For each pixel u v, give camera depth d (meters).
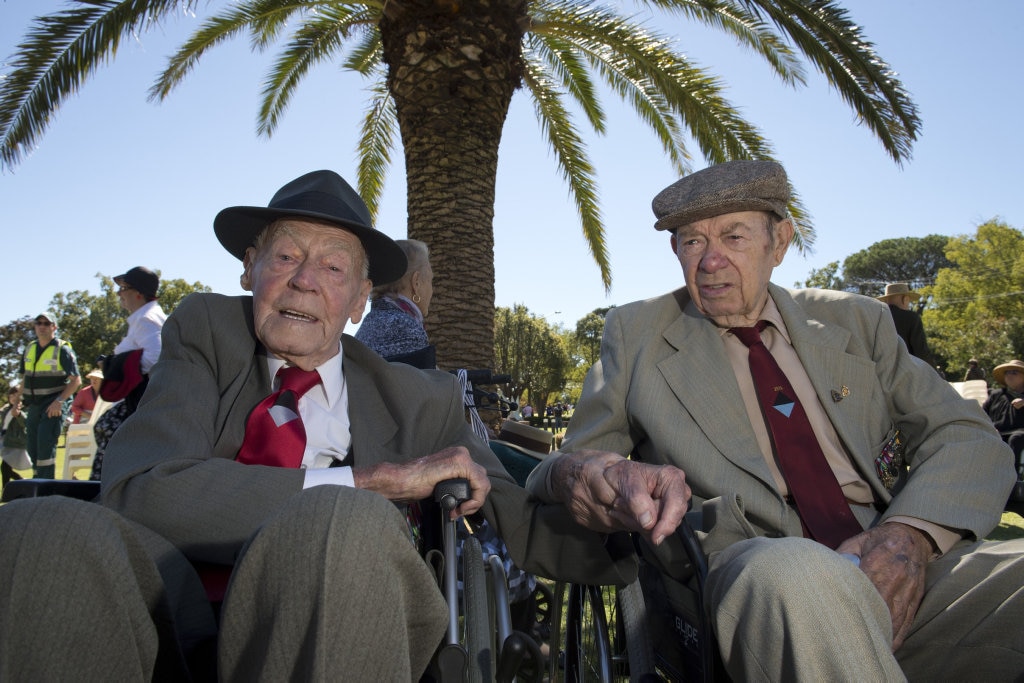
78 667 1.10
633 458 2.39
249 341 2.00
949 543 1.79
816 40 7.08
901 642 1.67
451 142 6.58
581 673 2.29
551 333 40.09
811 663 1.22
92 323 49.66
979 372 14.70
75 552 1.10
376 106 11.19
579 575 2.05
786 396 2.09
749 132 8.90
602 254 11.20
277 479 1.66
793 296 2.35
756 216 2.12
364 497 1.19
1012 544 1.73
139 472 1.65
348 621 1.12
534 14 8.80
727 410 2.10
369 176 11.72
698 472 2.03
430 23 6.55
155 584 1.28
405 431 2.06
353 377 2.11
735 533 1.80
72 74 6.89
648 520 1.60
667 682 2.14
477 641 1.79
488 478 1.97
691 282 2.18
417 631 1.32
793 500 2.05
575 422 2.31
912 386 2.10
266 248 2.01
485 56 6.61
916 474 1.91
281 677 1.12
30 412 8.27
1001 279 48.03
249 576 1.16
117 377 4.29
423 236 6.64
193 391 1.85
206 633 1.53
